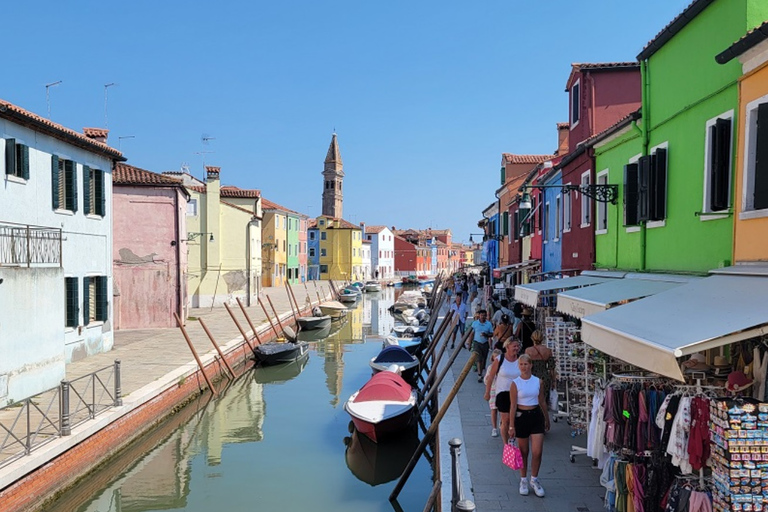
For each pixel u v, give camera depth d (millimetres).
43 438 9453
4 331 11289
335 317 38781
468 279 48719
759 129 6328
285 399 17594
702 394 5281
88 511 9867
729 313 5250
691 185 8305
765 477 4566
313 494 10523
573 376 8898
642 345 5059
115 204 24344
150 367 15945
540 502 6676
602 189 11523
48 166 15328
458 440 5824
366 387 13406
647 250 9938
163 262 24734
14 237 13125
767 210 6262
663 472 5512
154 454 12664
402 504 10055
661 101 9367
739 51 6496
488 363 15336
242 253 37594
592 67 14156
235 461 12203
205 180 36312
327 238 76250
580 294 8727
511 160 28641
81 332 17000
